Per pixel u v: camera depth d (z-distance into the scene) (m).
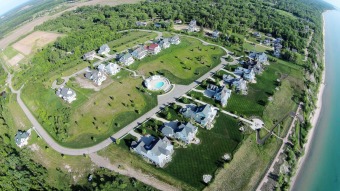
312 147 154.12
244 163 131.12
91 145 138.62
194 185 118.25
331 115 182.00
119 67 198.50
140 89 176.88
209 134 143.38
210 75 194.12
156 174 122.81
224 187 119.44
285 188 123.88
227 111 160.00
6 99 182.38
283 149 142.75
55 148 139.12
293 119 164.00
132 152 132.62
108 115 156.62
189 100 167.25
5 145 146.25
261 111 161.75
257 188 121.94
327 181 134.50
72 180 124.19
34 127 154.62
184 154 132.00
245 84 180.50
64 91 168.25
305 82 199.00
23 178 121.12
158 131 144.00
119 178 120.75
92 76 185.88
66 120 153.50
